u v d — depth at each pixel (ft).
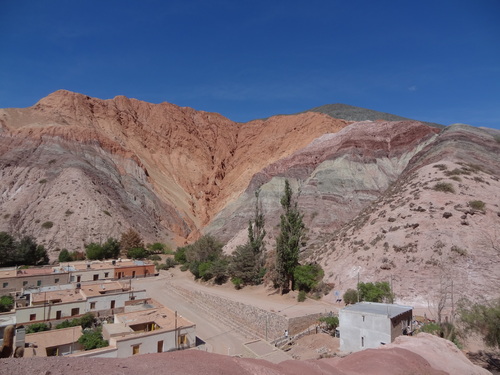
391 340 81.71
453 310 93.91
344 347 88.84
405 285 124.77
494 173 180.55
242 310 133.69
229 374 25.70
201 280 198.18
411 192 172.55
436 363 45.06
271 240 224.74
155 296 170.60
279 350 96.63
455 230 135.74
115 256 242.99
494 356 71.97
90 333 97.14
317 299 141.38
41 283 161.89
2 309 127.03
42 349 87.76
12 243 212.64
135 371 22.66
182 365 25.17
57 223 254.06
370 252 146.61
